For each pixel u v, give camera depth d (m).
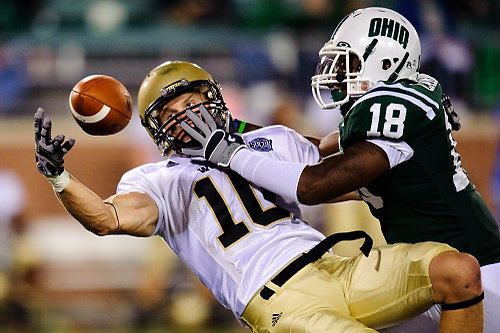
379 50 12.15
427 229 11.62
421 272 10.66
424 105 11.41
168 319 26.98
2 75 32.47
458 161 11.88
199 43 33.47
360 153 11.19
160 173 12.20
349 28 12.34
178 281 27.58
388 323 11.16
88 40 33.72
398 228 11.83
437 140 11.48
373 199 11.95
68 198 11.12
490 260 11.69
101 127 12.20
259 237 11.71
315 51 32.69
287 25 34.47
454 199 11.59
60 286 28.09
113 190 29.73
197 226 11.93
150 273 27.61
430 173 11.45
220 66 32.91
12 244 27.97
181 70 12.30
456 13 35.19
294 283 11.26
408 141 11.35
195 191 12.00
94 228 11.37
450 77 32.72
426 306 10.81
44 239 28.56
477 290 10.55
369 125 11.25
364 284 11.14
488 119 32.41
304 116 30.80
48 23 34.97
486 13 35.66
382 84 11.67
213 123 11.89
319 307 10.98
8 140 29.33
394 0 34.19
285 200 12.26
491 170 30.50
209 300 27.25
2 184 28.86
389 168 11.29
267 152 12.61
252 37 33.72
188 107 12.23
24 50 33.34
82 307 27.77
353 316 11.27
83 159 29.72
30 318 26.77
